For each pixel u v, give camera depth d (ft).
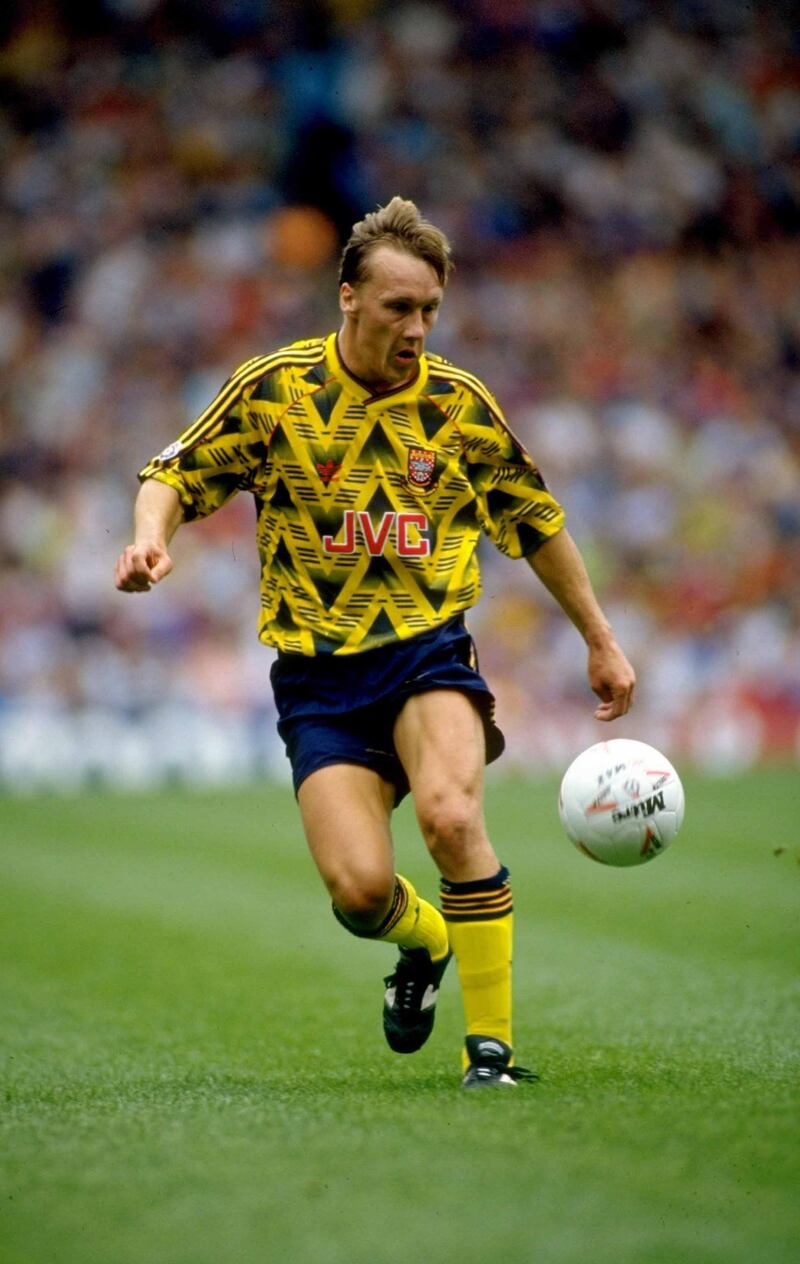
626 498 273.75
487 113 321.73
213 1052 66.23
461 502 55.21
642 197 319.47
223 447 54.70
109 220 296.10
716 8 339.98
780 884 123.85
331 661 54.60
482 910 52.31
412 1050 59.57
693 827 157.48
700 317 307.37
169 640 233.55
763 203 326.85
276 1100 51.24
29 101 309.63
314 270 298.15
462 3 328.90
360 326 52.75
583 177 318.65
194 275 289.94
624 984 84.43
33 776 218.59
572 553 57.26
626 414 285.64
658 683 250.98
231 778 224.74
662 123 327.67
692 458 283.38
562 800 54.85
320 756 53.83
